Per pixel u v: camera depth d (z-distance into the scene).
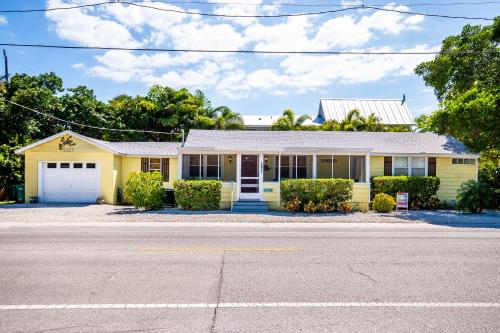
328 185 17.94
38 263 7.32
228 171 21.20
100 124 34.09
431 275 6.59
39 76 34.06
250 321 4.57
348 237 10.73
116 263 7.33
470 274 6.67
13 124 28.53
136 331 4.29
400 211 18.31
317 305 5.11
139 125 36.19
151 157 22.78
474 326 4.46
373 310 4.95
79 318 4.64
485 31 21.31
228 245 9.29
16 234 11.02
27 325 4.43
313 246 9.22
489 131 19.48
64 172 21.27
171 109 36.75
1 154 23.42
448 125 20.22
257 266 7.15
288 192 17.98
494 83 21.91
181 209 18.19
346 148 19.08
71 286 5.88
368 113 48.00
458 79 23.02
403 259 7.80
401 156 20.88
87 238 10.30
